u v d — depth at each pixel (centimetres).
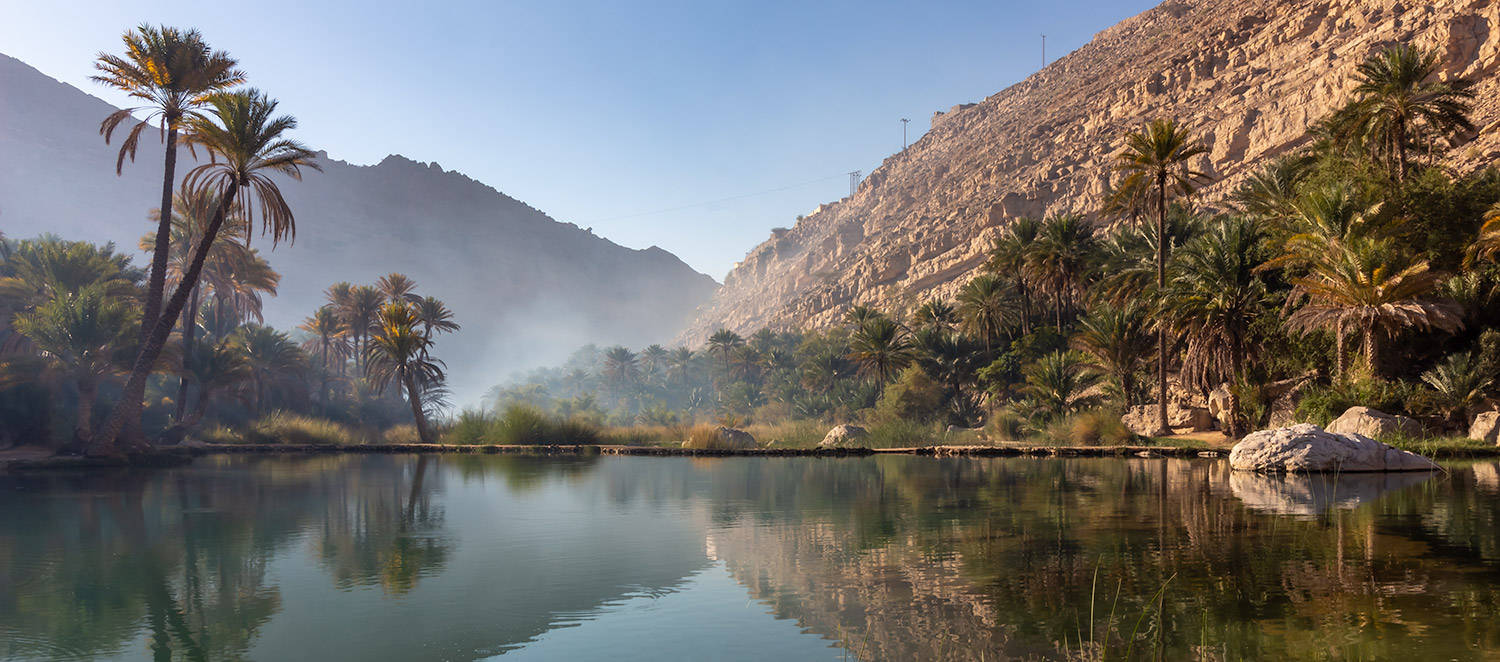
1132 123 13975
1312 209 3438
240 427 5912
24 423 4000
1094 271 5816
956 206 17138
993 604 754
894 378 7100
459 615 746
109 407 4712
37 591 845
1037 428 4497
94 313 3791
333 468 2916
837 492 1848
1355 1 10900
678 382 16800
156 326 3356
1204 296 3806
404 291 9944
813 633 672
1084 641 631
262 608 773
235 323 7706
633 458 3594
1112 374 4891
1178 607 724
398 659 614
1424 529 1135
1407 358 3681
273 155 3447
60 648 645
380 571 948
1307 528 1159
